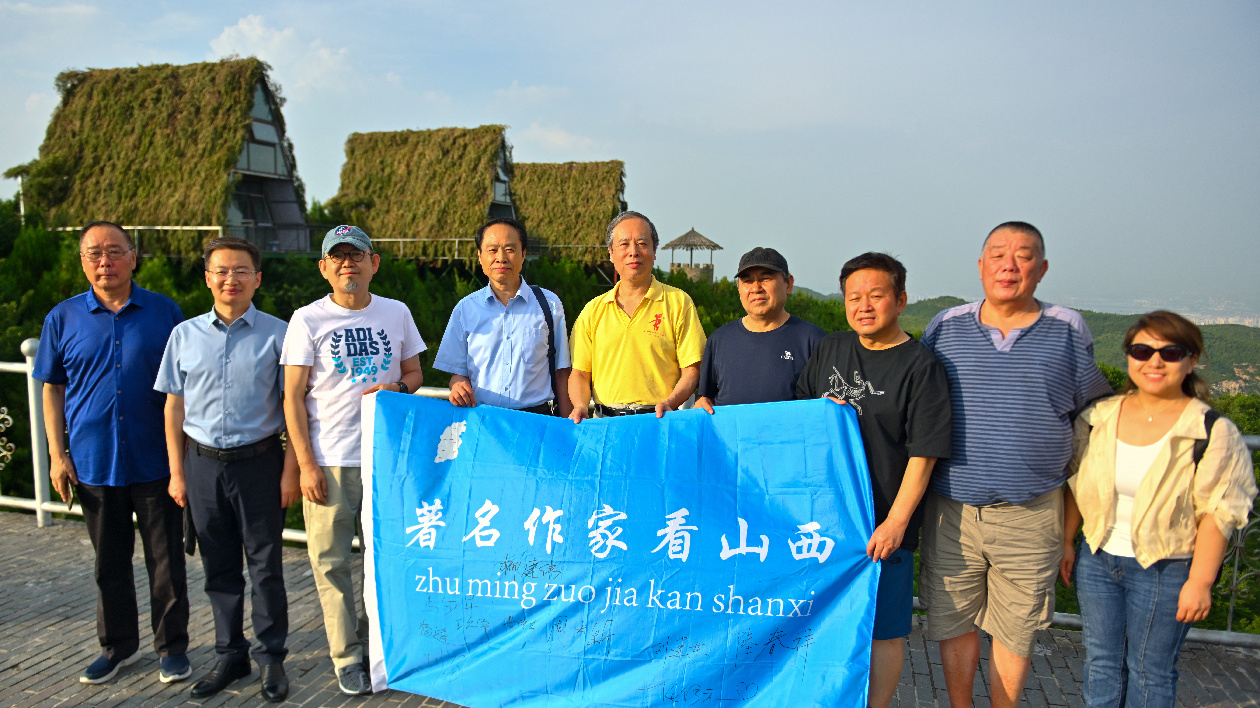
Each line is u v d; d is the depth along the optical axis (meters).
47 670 3.94
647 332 3.89
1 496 6.36
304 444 3.59
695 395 4.01
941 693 3.79
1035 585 3.04
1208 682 3.86
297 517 9.37
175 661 3.84
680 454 3.36
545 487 3.39
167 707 3.62
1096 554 2.99
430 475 3.52
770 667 3.14
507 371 3.96
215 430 3.54
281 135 19.86
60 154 17.66
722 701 3.15
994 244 2.96
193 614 4.58
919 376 3.02
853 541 3.11
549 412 4.09
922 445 2.98
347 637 3.70
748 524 3.20
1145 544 2.84
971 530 3.11
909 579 3.21
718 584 3.19
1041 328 2.98
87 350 3.62
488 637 3.39
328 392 3.62
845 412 3.19
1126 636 2.99
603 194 29.80
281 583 3.73
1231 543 4.26
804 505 3.18
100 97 18.30
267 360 3.62
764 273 3.50
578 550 3.30
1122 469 2.88
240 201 19.58
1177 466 2.77
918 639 4.30
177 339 3.61
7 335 9.68
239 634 3.79
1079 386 2.97
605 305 3.96
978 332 3.07
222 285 3.55
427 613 3.45
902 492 3.04
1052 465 2.97
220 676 3.73
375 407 3.59
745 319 3.71
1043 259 2.94
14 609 4.66
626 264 3.82
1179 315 2.72
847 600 3.11
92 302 3.66
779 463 3.25
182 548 3.86
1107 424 2.92
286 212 20.56
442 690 3.42
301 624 4.46
